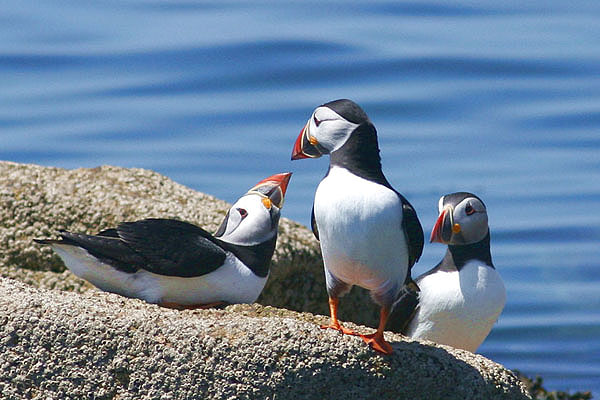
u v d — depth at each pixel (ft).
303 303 44.93
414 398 28.66
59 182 43.83
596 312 65.46
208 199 46.16
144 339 27.71
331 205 28.09
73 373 27.63
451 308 36.47
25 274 41.34
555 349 59.62
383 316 28.89
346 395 27.94
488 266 37.09
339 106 29.27
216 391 27.48
